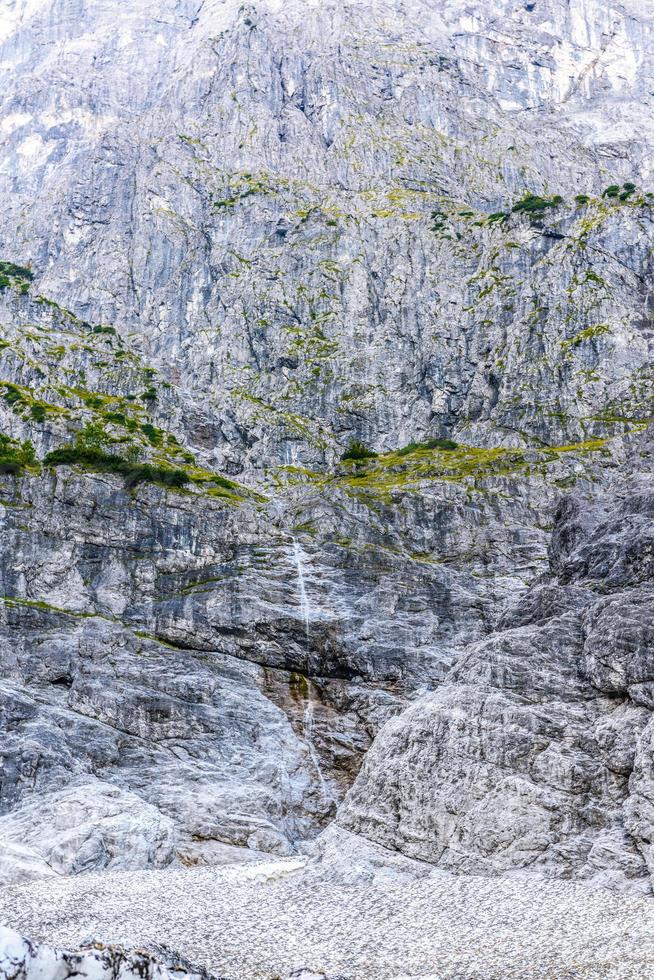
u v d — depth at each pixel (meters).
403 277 172.38
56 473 112.69
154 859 74.81
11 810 81.25
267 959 50.75
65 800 79.19
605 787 67.38
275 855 78.12
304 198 196.12
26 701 89.06
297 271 177.50
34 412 130.38
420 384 157.75
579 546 92.25
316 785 88.06
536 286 161.00
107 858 73.44
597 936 51.16
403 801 73.31
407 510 117.75
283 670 97.31
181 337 176.50
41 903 61.12
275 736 90.94
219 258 184.25
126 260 191.50
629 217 169.50
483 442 143.12
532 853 65.94
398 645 97.62
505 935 53.00
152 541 109.19
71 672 94.44
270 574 103.50
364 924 57.16
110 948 35.09
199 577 105.19
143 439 133.75
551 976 45.38
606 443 130.12
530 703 73.69
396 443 150.38
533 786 68.62
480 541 114.00
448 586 103.94
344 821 75.69
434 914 58.12
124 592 105.56
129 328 179.12
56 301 186.25
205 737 89.62
